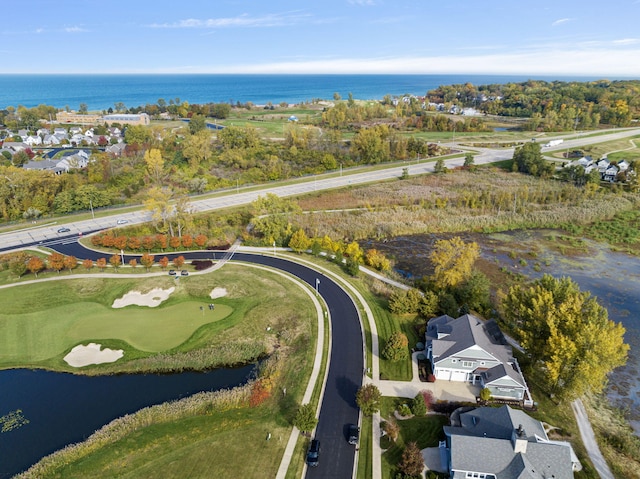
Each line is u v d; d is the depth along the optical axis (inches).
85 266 2888.8
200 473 1446.9
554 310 1824.6
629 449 1565.0
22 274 2827.3
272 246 3376.0
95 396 1861.5
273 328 2327.8
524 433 1405.0
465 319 2055.9
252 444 1572.3
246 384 1892.2
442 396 1814.7
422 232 3745.1
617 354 1672.0
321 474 1455.5
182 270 2925.7
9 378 1964.8
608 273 2994.6
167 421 1685.5
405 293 2481.5
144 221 3757.4
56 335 2249.0
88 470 1464.1
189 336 2244.1
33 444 1606.8
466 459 1379.2
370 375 1948.8
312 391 1847.9
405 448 1553.9
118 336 2241.6
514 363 1905.8
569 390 1721.2
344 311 2463.1
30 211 3828.7
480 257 3240.7
